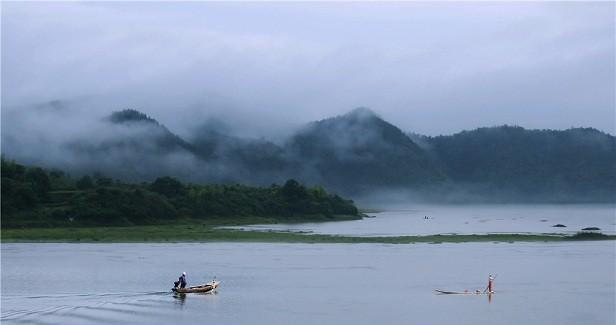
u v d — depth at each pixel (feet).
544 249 459.73
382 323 221.87
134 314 231.30
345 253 433.48
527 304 254.27
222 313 235.20
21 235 555.28
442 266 363.76
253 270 345.72
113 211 655.35
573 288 290.15
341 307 247.70
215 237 545.85
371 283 302.66
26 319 219.61
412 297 268.62
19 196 648.79
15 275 321.93
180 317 227.81
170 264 370.32
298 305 250.57
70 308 238.48
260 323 220.84
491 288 285.64
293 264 372.38
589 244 498.69
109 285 290.76
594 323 222.89
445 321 225.56
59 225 625.00
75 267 354.54
